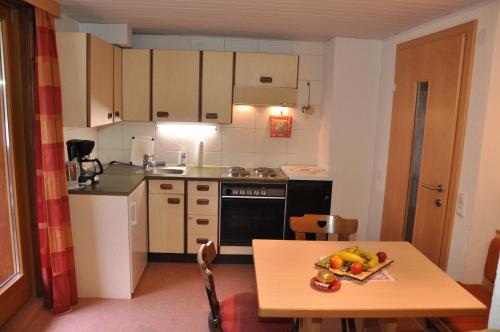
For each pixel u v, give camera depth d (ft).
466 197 8.54
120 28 11.78
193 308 9.84
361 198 13.53
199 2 8.93
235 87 12.58
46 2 8.43
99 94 10.48
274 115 13.89
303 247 7.79
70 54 9.69
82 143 10.21
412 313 5.66
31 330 8.65
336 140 13.07
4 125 8.77
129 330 8.81
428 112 9.98
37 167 8.83
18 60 8.77
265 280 6.34
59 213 8.89
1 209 9.16
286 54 13.42
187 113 12.71
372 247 7.96
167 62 12.42
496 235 8.28
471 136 8.45
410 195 10.94
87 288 10.11
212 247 7.25
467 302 5.86
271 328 6.67
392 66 12.07
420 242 10.27
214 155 14.02
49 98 8.50
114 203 9.68
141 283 11.08
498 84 7.93
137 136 13.79
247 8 9.34
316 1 8.54
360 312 5.59
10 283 8.93
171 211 12.10
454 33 8.96
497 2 7.76
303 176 12.29
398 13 9.34
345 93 12.84
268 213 12.35
